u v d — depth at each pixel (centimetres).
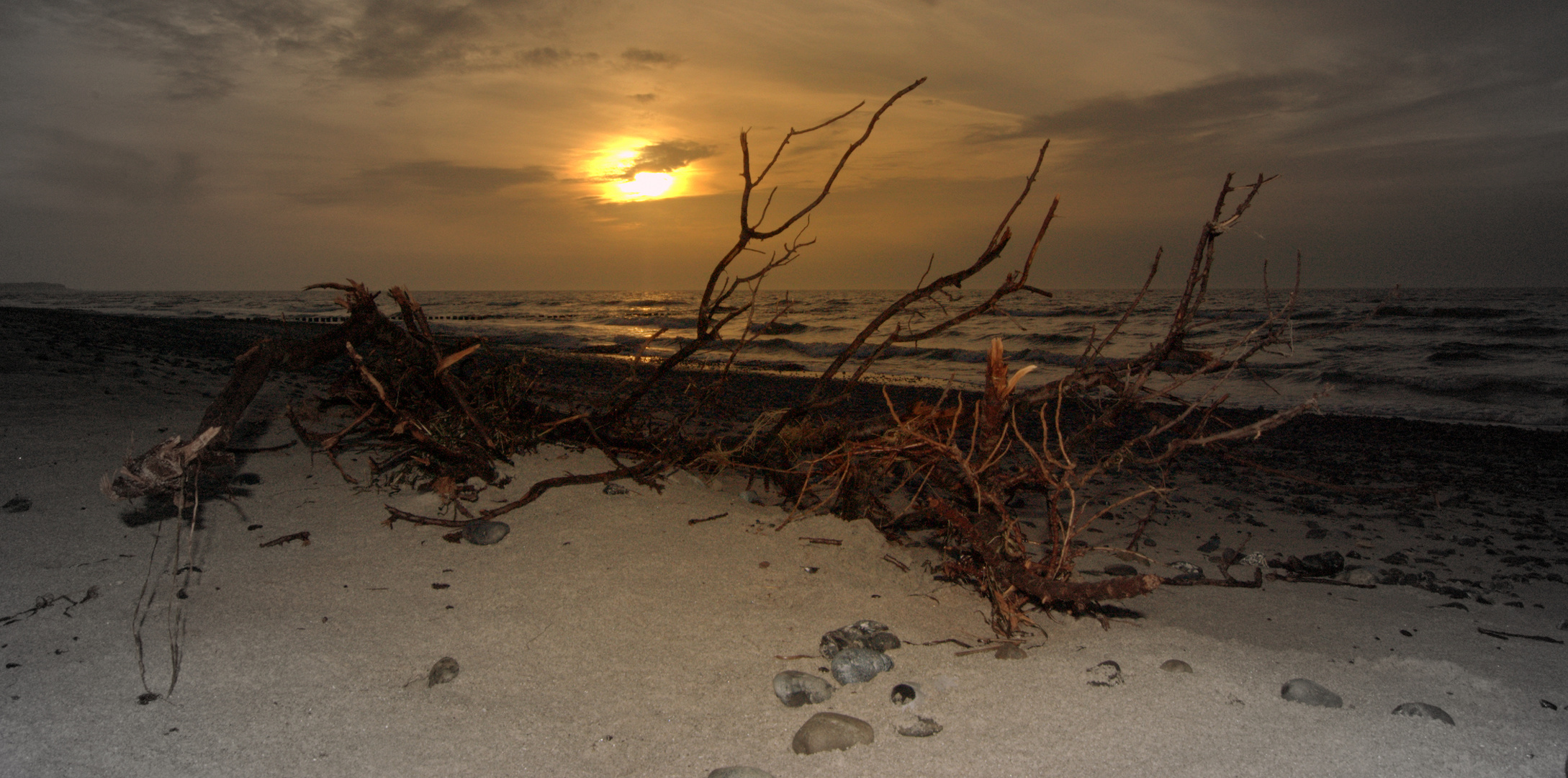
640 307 6694
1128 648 280
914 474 391
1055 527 321
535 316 4966
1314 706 237
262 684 226
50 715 205
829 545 360
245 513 359
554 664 245
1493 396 1520
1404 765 205
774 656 258
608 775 192
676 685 237
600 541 344
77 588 278
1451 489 724
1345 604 357
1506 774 202
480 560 321
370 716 213
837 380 1612
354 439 468
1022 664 260
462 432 406
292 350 313
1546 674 275
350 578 300
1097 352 386
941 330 411
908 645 272
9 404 486
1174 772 198
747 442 468
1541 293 7044
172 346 1141
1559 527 570
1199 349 372
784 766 198
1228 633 309
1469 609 354
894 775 195
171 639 247
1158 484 687
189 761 191
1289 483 721
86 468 392
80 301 6762
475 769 193
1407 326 2888
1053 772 197
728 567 328
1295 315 3250
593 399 500
